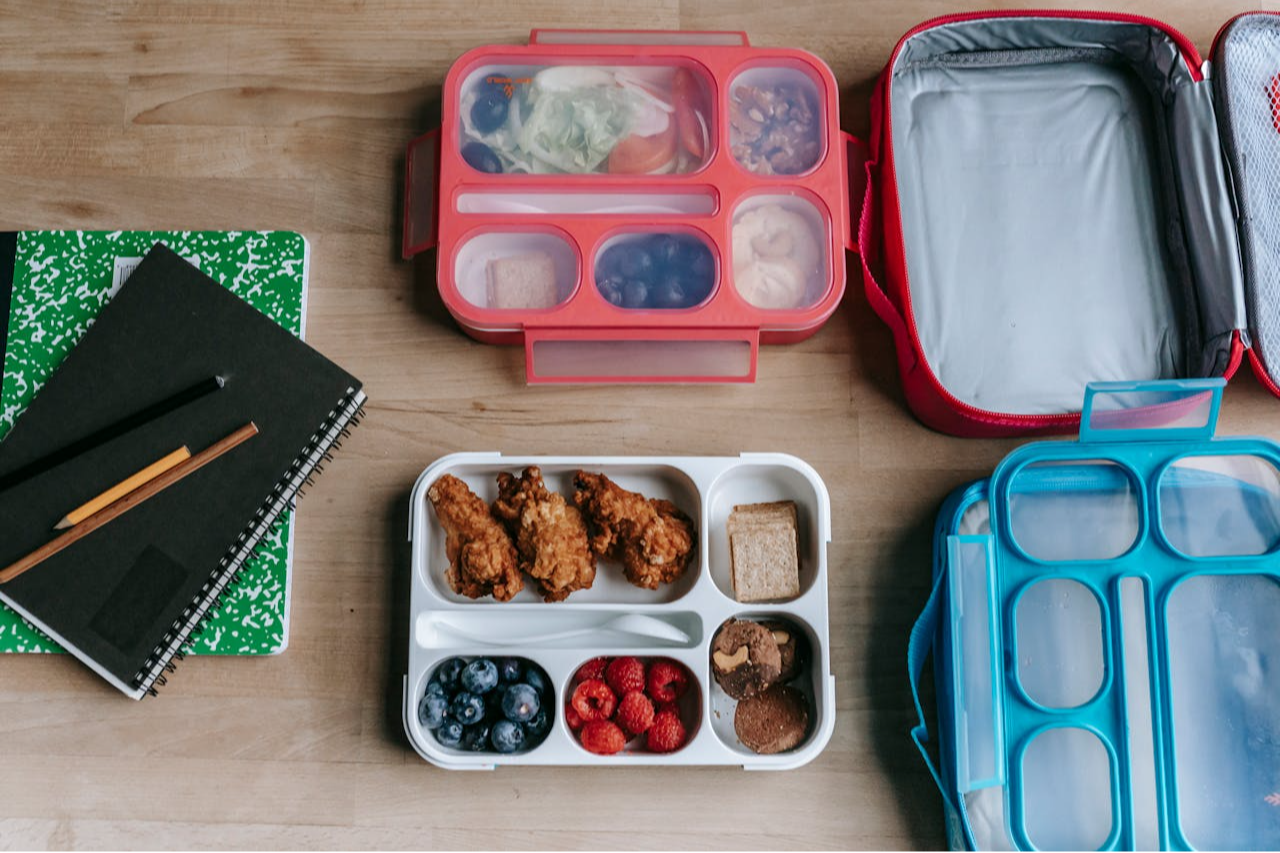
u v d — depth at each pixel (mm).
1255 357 1297
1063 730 1216
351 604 1322
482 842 1272
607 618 1271
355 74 1456
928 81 1421
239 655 1310
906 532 1348
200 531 1275
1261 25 1356
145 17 1462
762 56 1354
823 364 1392
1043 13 1354
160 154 1432
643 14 1472
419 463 1356
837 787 1286
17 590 1264
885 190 1356
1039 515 1254
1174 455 1231
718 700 1283
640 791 1282
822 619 1261
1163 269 1373
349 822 1276
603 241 1337
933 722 1303
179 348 1319
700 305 1293
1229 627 1242
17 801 1275
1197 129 1343
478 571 1228
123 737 1291
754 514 1310
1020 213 1385
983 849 1200
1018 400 1323
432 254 1409
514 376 1381
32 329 1362
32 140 1431
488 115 1355
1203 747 1219
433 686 1252
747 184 1329
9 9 1461
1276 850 1193
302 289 1373
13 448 1290
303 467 1293
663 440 1367
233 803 1279
